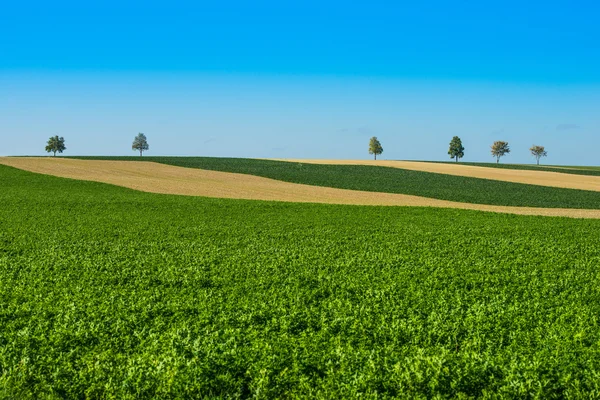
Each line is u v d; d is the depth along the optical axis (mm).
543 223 37188
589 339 12609
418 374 10016
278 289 17484
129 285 18016
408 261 22859
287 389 9984
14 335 12531
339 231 32250
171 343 11891
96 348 11828
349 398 9422
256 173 83438
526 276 19969
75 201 46625
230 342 12117
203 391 9852
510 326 13562
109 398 9555
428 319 14000
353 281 18719
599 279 19609
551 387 9844
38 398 9656
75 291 16984
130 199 49281
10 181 62406
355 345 12211
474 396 9781
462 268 21312
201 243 27359
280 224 35281
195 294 16953
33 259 22500
